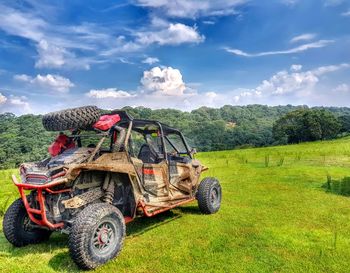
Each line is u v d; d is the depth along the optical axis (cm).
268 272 431
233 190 976
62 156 506
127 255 484
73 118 492
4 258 478
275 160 1828
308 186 1023
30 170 482
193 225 636
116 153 531
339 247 520
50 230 507
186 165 698
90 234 428
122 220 474
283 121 7619
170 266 448
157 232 593
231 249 509
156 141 668
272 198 864
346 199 846
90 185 512
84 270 436
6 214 514
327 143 3164
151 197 596
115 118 548
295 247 518
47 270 433
